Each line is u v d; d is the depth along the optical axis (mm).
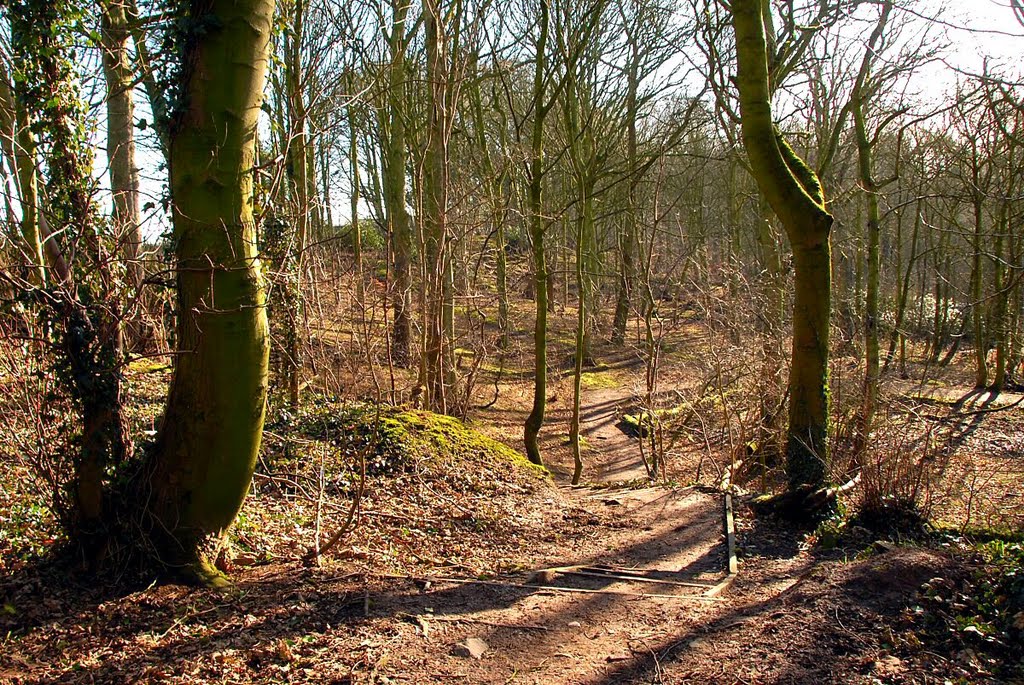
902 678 3932
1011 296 21625
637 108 18234
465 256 19062
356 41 14734
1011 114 16797
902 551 5402
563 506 9578
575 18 13461
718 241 33031
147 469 5352
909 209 29969
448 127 14023
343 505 8016
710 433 15031
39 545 5477
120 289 5391
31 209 5207
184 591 5148
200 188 5062
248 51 5117
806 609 4742
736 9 7793
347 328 17328
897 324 23844
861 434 9961
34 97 5074
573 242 33562
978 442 15359
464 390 17656
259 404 5438
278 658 4363
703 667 4258
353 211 23562
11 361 5328
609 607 5484
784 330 13258
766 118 7957
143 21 5418
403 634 4773
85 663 4254
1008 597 4570
